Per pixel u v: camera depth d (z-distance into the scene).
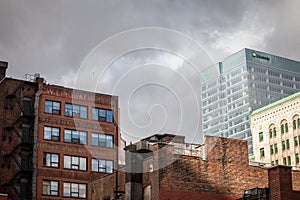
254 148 95.19
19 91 63.34
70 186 61.97
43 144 62.50
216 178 40.16
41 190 60.94
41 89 64.19
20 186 60.22
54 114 64.12
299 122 87.94
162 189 38.09
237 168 41.06
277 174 30.23
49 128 63.41
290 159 87.81
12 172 60.12
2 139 61.31
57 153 62.56
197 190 39.25
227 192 40.19
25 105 63.47
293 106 89.38
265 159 92.38
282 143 90.06
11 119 62.12
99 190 47.22
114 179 44.25
